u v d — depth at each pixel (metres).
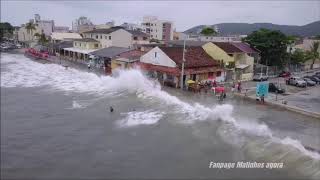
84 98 48.81
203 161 26.53
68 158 27.88
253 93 50.72
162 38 154.50
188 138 31.34
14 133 33.47
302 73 80.62
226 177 23.97
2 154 28.50
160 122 36.44
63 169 25.98
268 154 27.23
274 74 74.56
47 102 46.41
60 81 63.62
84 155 28.38
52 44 118.88
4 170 25.81
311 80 63.97
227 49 66.88
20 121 37.47
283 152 27.38
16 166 26.48
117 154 28.41
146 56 63.06
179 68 55.72
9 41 168.50
